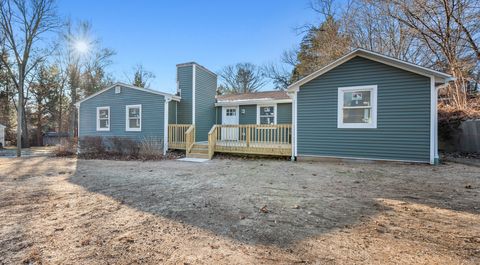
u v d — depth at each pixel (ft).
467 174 17.65
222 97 52.95
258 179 17.80
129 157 31.86
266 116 42.98
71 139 38.40
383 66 24.04
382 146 24.16
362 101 25.11
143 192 14.25
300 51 74.54
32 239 8.02
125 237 8.20
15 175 19.98
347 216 10.00
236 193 13.89
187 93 40.50
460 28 33.88
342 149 25.82
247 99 45.93
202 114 42.83
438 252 6.93
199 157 31.81
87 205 11.77
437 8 34.50
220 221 9.64
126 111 39.24
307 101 27.37
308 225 9.11
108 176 19.27
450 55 35.47
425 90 22.58
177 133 35.78
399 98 23.50
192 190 14.67
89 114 42.57
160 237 8.21
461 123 29.35
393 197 12.60
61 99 81.41
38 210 11.02
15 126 82.33
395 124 23.65
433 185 14.83
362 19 48.47
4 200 12.60
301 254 6.97
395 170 20.17
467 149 28.81
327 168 22.08
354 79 25.26
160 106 36.73
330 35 53.83
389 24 44.68
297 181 16.96
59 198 13.01
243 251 7.20
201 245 7.61
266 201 12.28
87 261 6.66
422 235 8.07
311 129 27.20
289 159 28.96
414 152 22.97
